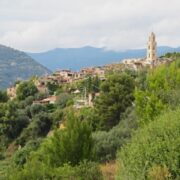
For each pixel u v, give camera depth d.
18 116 89.38
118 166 11.65
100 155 28.34
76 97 109.31
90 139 24.28
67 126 24.38
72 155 23.66
